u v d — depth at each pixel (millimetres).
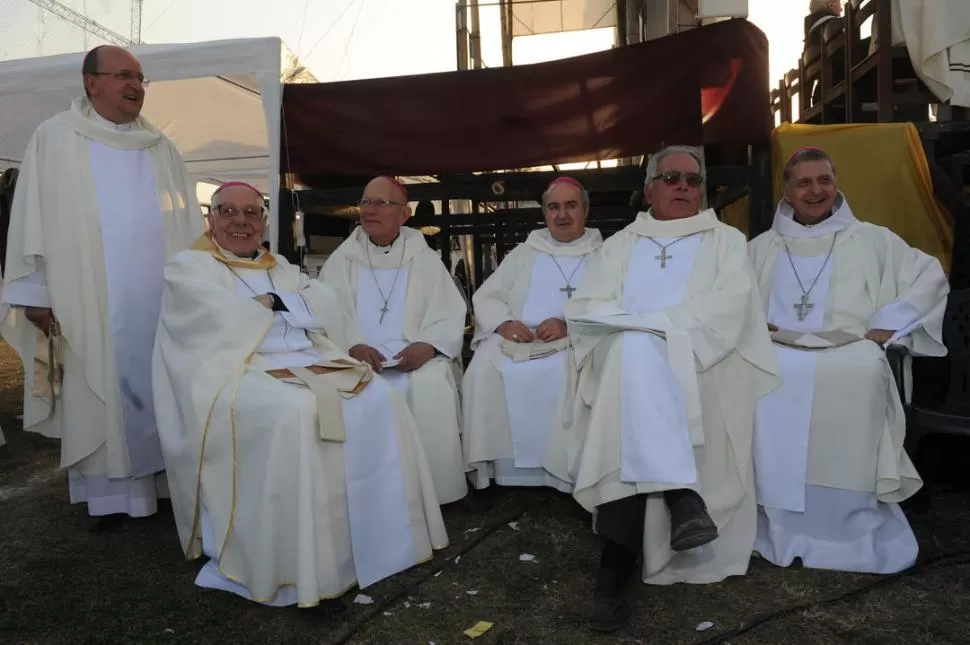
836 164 4461
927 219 4344
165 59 4766
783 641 2148
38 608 2510
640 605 2412
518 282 3904
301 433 2426
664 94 4668
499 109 4934
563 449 3195
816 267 3285
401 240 3986
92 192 3264
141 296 3336
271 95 4789
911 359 3092
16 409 5984
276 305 2959
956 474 3453
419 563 2773
